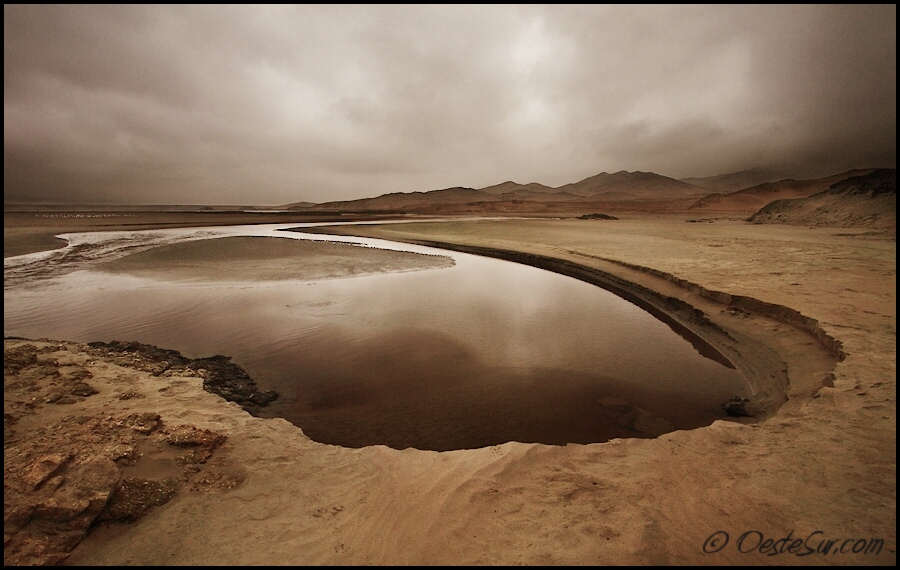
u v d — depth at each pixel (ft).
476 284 51.62
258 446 15.70
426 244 99.25
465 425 19.45
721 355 29.04
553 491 12.64
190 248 76.43
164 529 11.31
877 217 100.22
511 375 25.11
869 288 35.45
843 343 22.77
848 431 15.03
